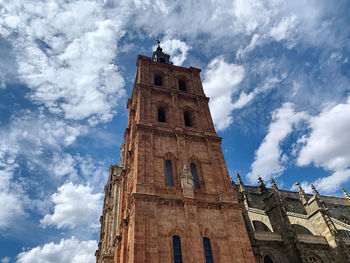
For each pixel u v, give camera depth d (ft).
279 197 129.70
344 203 186.39
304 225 129.90
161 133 109.70
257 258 99.91
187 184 94.32
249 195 161.38
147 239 76.43
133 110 143.43
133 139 124.88
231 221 89.35
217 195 96.68
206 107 133.08
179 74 147.84
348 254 109.09
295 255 103.96
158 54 181.57
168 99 128.88
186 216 85.71
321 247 114.21
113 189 164.14
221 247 83.61
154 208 83.66
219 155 110.52
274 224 119.75
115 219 143.64
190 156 106.93
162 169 97.96
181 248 79.61
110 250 129.70
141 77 133.18
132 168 110.32
